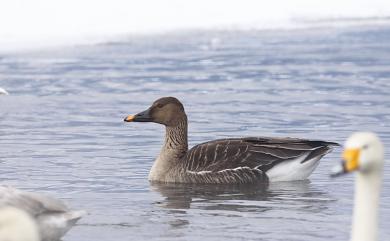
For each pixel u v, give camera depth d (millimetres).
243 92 21094
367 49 28719
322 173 12883
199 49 29438
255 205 11047
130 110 18844
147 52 28766
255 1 37906
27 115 18312
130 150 14641
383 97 19938
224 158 12438
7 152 14430
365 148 6305
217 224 10109
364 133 6402
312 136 15602
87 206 10953
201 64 26000
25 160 13797
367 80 22594
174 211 10750
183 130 12961
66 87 22188
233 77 23531
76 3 35250
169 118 12930
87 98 20516
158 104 12945
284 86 21891
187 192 11852
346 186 12031
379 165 6363
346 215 10492
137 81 23062
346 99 19734
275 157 12336
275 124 16891
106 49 29500
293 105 19062
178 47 29938
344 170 6309
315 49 29016
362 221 6438
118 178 12625
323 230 9828
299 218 10352
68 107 19281
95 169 13180
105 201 11242
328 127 16484
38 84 22703
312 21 36188
